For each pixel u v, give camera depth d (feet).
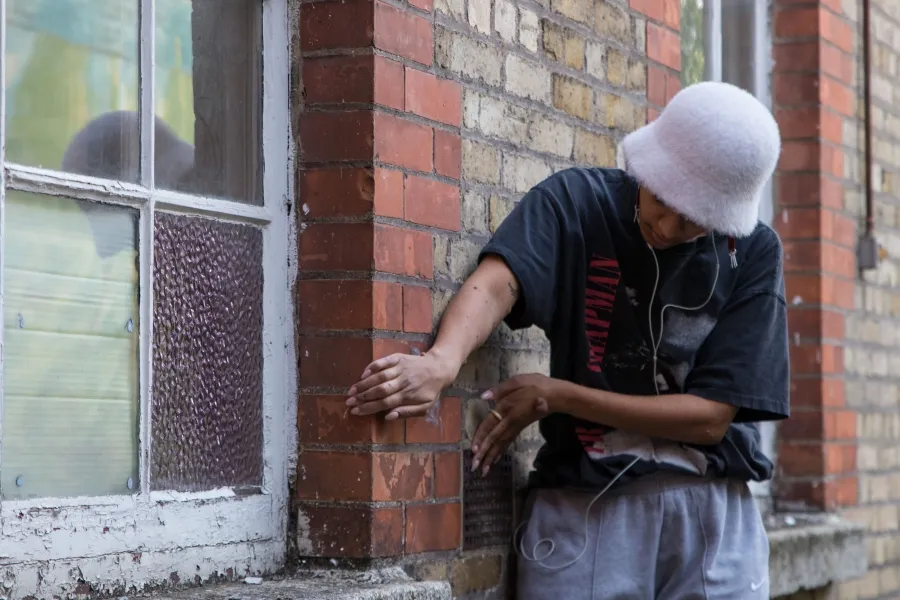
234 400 8.02
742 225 8.23
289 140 8.46
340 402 8.18
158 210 7.57
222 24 8.14
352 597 7.36
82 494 7.03
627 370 9.02
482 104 9.45
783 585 12.63
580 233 8.77
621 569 9.02
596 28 11.05
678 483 9.11
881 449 16.20
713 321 8.98
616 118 11.32
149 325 7.45
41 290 6.86
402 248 8.45
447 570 8.79
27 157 6.84
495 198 9.58
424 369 8.02
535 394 8.67
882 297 16.44
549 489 9.48
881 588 16.01
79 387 7.05
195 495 7.70
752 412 9.00
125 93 7.48
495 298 8.47
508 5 9.83
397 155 8.44
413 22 8.68
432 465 8.65
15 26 6.81
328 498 8.19
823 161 14.82
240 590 7.48
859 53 15.98
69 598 6.81
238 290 8.09
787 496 14.61
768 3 15.05
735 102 8.08
